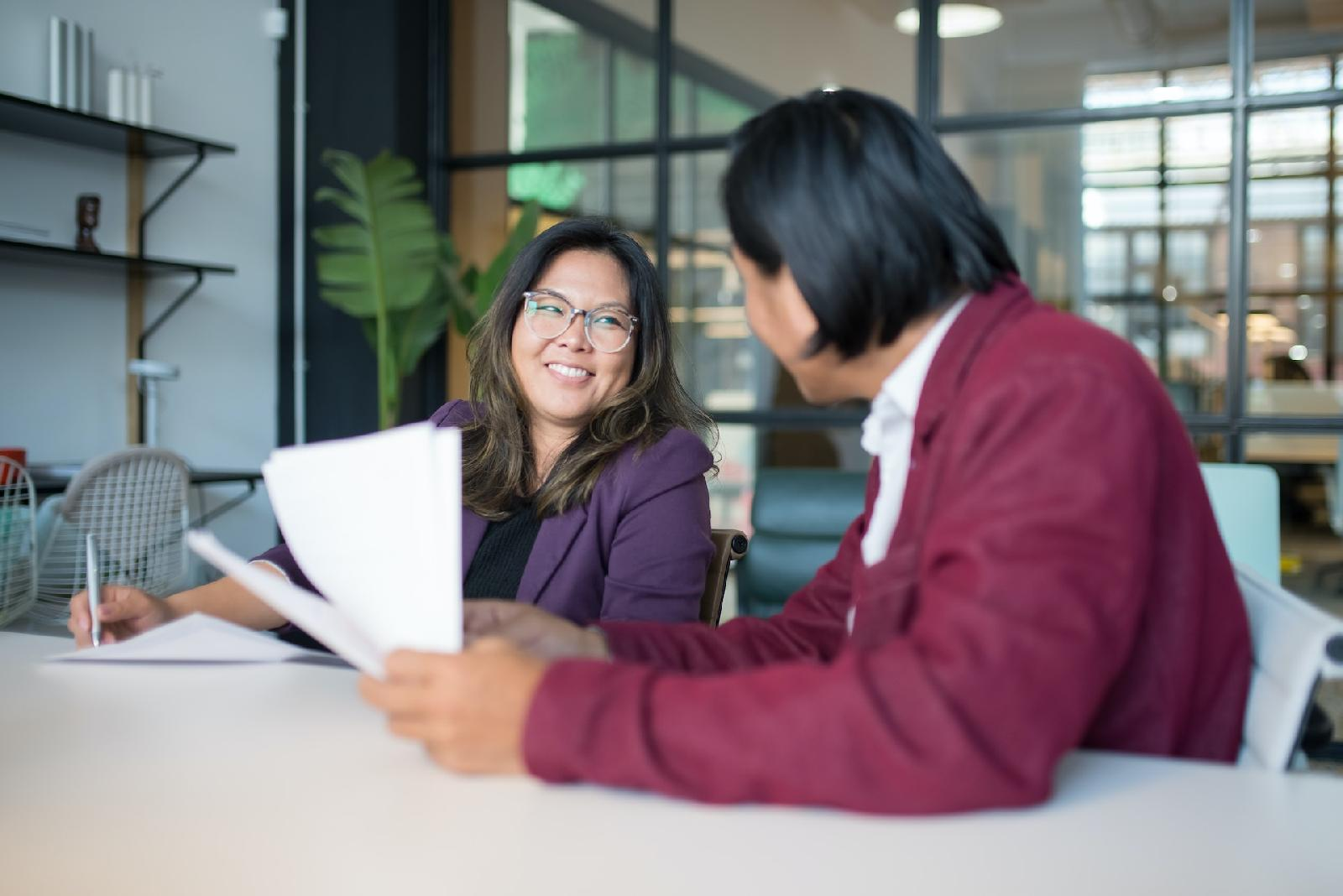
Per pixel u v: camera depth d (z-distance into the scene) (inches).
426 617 29.6
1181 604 30.6
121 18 164.4
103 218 162.9
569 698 27.0
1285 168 155.3
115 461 121.0
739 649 40.4
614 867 23.6
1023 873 23.2
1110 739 31.0
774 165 31.1
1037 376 28.2
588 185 190.9
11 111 138.7
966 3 167.8
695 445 63.8
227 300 185.0
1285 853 24.2
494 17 196.5
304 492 31.8
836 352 32.5
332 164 194.9
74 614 48.9
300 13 195.8
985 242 31.7
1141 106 160.9
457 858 24.1
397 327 179.2
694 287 183.5
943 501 29.2
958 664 25.7
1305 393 154.9
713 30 181.6
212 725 34.6
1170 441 30.8
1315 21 153.6
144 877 23.3
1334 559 152.1
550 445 66.0
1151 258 160.9
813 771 25.6
